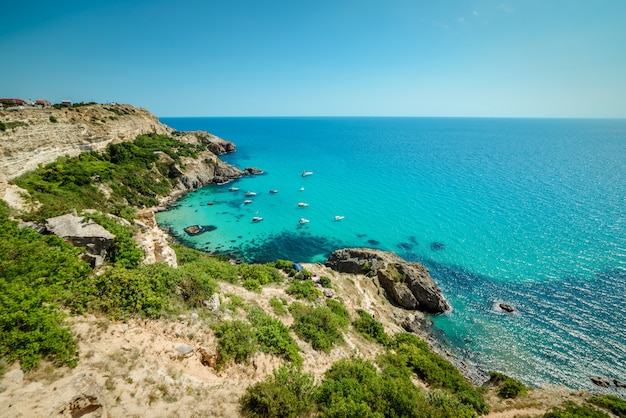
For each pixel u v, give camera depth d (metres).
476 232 51.50
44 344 10.54
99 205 41.69
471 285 38.34
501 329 31.56
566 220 54.78
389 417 14.95
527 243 47.22
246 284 26.08
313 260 44.19
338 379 16.98
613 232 49.66
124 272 16.20
